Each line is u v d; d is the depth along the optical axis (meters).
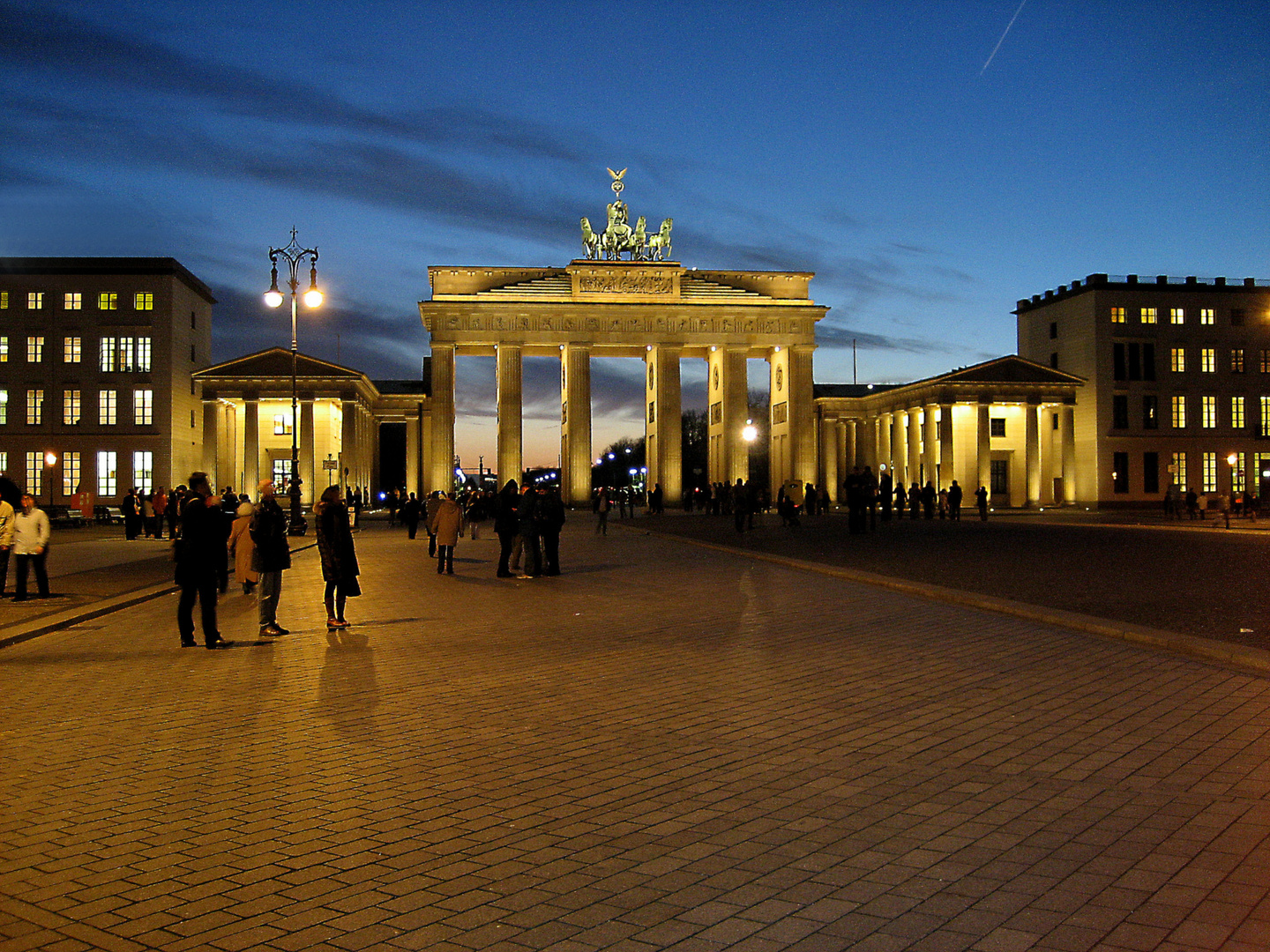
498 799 8.42
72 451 87.12
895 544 38.56
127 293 87.75
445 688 13.11
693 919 6.09
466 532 59.12
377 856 7.18
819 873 6.73
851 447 115.62
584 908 6.27
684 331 93.19
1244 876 6.51
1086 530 49.19
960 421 100.44
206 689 13.35
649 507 82.81
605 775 9.06
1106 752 9.42
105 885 6.74
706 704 11.84
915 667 13.78
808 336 93.94
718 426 96.12
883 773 8.95
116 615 21.41
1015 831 7.41
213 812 8.21
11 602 22.72
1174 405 97.06
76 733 11.01
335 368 92.81
